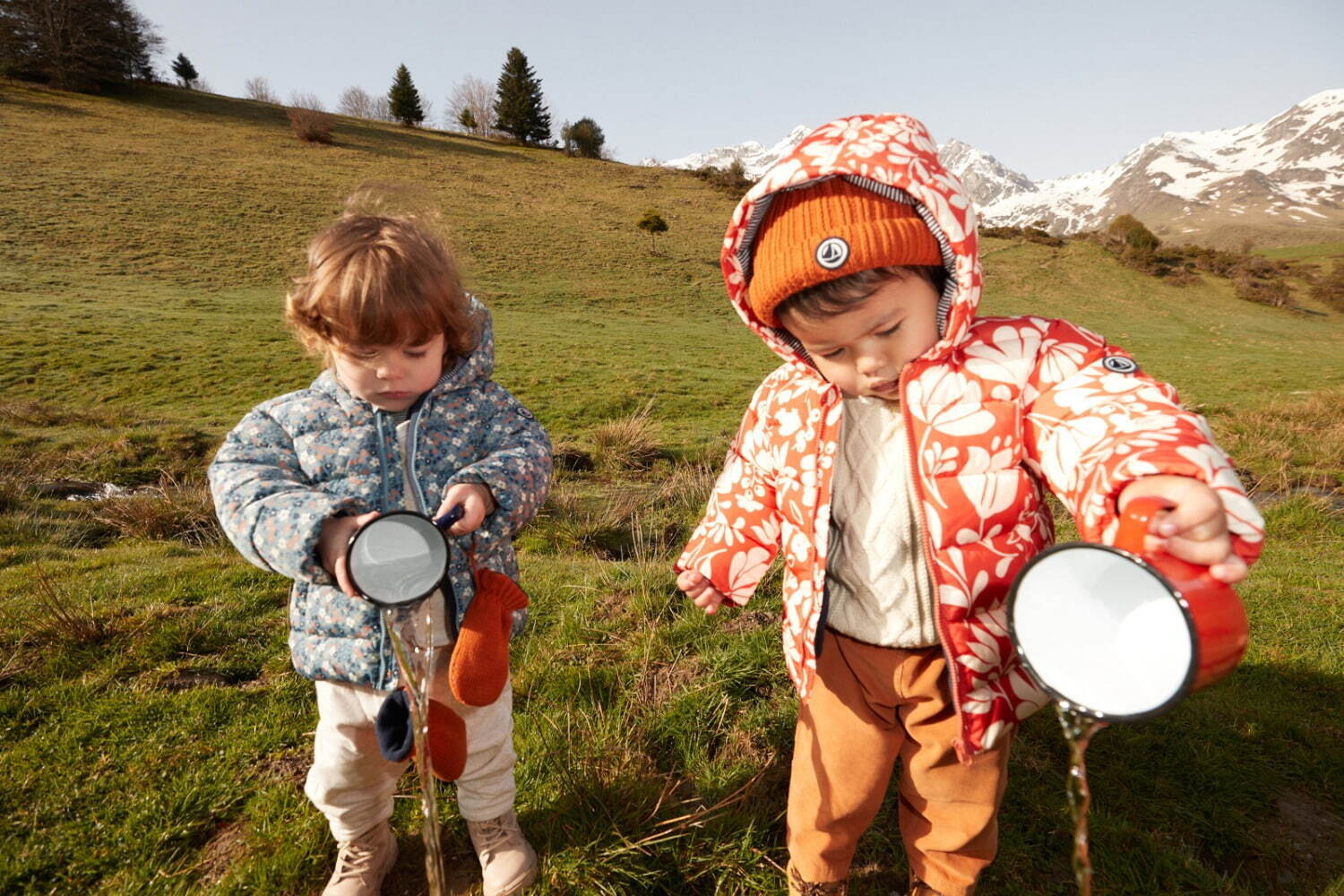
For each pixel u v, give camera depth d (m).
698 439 12.10
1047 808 1.95
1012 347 1.24
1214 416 12.59
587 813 1.79
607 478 9.67
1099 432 1.07
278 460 1.42
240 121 57.00
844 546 1.39
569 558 5.21
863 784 1.42
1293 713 2.52
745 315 1.42
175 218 33.66
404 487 1.42
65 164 38.16
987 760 1.34
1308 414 11.91
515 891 1.58
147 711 2.32
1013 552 1.24
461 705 1.48
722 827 1.79
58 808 1.88
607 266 38.75
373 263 1.24
